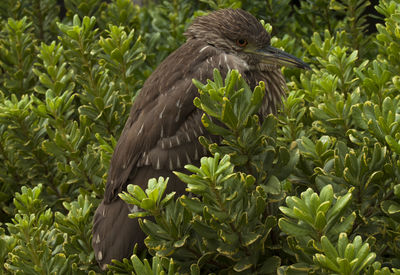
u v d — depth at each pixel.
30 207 5.39
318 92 5.59
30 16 9.03
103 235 5.50
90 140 6.62
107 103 6.43
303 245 3.95
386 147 4.36
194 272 4.29
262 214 4.72
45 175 6.63
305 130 6.09
